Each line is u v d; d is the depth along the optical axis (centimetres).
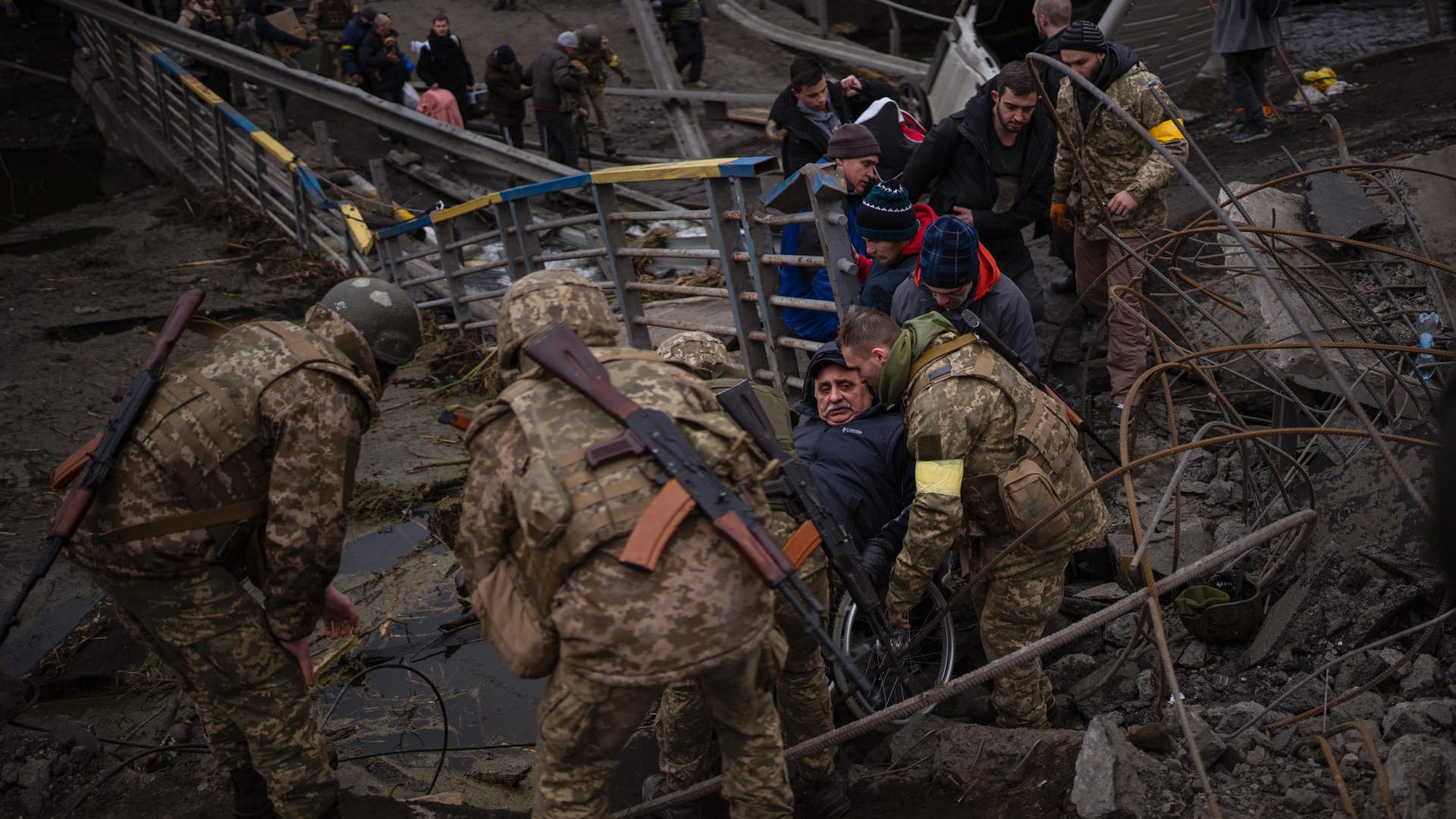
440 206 1066
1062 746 300
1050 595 317
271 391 270
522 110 1191
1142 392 421
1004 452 300
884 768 331
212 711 301
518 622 238
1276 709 310
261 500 277
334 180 1090
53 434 664
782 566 223
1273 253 411
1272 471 376
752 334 531
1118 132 475
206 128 1195
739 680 239
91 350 797
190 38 1219
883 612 299
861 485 353
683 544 224
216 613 278
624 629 221
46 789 359
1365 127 778
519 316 251
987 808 296
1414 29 1200
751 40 1608
